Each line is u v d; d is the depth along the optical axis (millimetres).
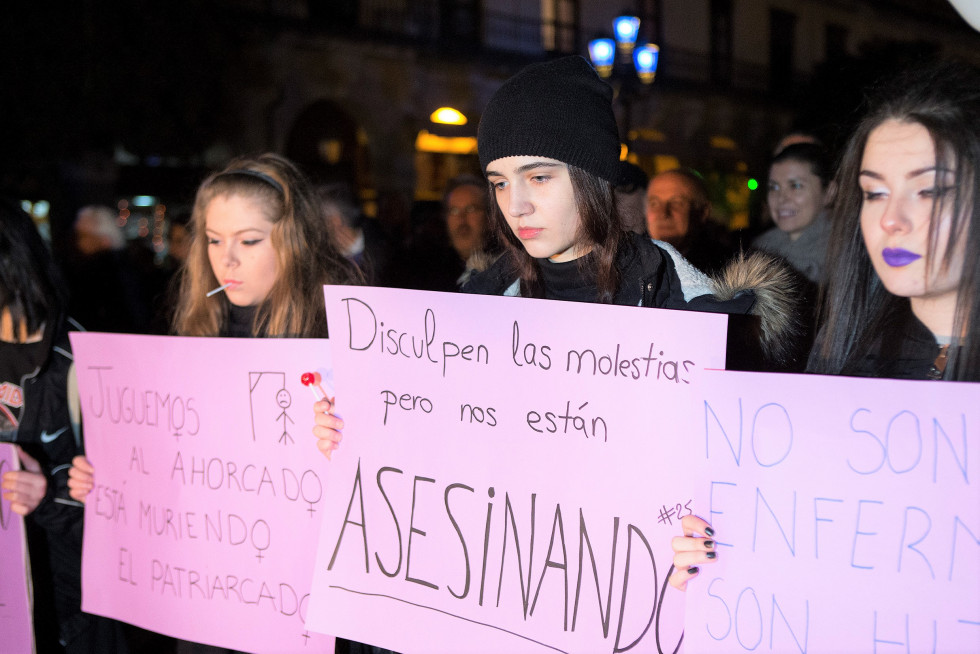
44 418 2066
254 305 1931
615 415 1396
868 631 1236
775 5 14438
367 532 1605
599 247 1514
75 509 2049
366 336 1604
